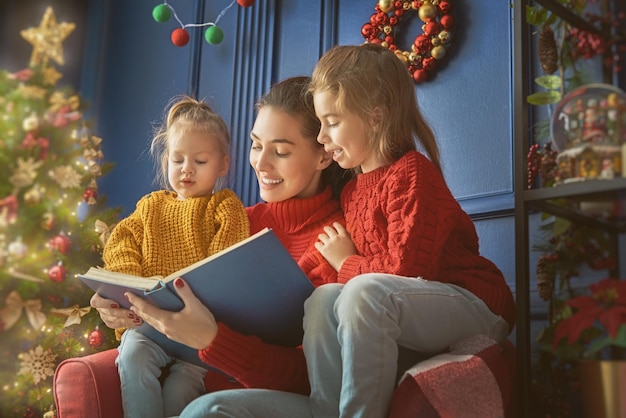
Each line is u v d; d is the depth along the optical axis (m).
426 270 1.27
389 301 1.14
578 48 1.32
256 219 1.67
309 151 1.60
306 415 1.14
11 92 1.29
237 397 1.14
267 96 1.65
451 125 1.95
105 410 1.32
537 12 1.38
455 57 1.97
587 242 1.28
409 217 1.30
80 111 1.38
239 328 1.24
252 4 2.39
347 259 1.38
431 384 1.07
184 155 1.65
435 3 1.98
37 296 1.48
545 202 1.24
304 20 2.37
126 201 2.73
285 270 1.19
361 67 1.46
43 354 1.53
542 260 1.34
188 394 1.38
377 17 2.08
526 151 1.27
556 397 1.24
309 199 1.61
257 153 1.62
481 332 1.29
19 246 1.26
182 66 2.68
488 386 1.11
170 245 1.59
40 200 1.32
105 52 2.92
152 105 2.74
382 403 1.09
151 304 1.23
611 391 1.05
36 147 1.29
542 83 1.36
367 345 1.09
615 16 1.28
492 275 1.39
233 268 1.16
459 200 1.90
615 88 1.18
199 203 1.63
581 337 1.16
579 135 1.18
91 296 1.65
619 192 1.13
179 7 2.74
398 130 1.47
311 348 1.16
